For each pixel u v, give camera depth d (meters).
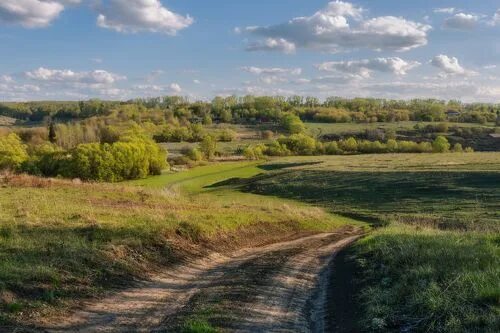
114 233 15.99
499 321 7.88
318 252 20.36
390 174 60.53
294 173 71.69
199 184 74.31
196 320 9.20
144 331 8.72
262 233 26.00
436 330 8.20
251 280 13.41
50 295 10.01
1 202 20.59
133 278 12.82
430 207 42.53
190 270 14.99
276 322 9.70
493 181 49.62
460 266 11.63
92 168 68.88
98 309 9.98
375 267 14.11
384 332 8.61
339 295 12.16
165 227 18.25
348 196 53.62
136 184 68.00
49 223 16.56
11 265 11.05
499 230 21.45
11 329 8.18
